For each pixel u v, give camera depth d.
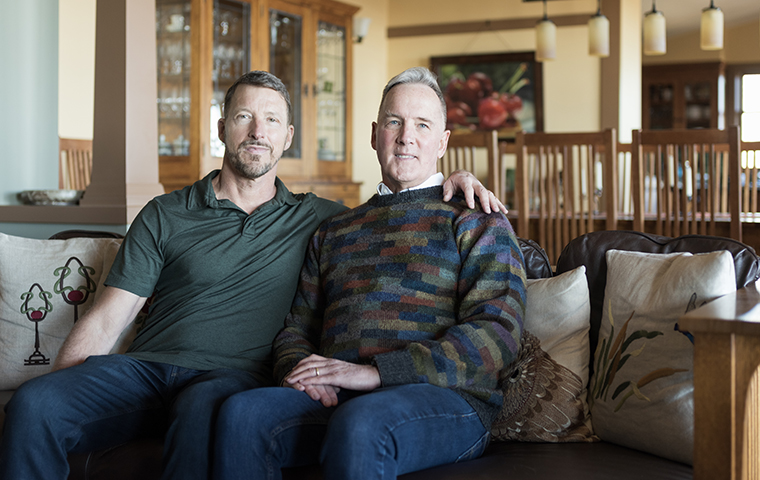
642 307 1.46
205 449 1.35
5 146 2.89
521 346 1.60
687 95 9.61
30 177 2.98
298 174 5.31
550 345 1.59
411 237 1.56
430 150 1.65
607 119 6.25
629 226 3.22
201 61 4.47
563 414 1.50
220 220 1.72
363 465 1.16
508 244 1.51
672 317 1.38
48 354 1.89
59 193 2.63
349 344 1.49
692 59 9.49
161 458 1.45
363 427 1.18
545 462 1.33
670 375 1.34
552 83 6.43
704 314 1.07
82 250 1.96
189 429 1.35
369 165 6.67
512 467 1.30
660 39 4.80
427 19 6.75
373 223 1.63
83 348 1.60
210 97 4.55
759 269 1.48
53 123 3.05
